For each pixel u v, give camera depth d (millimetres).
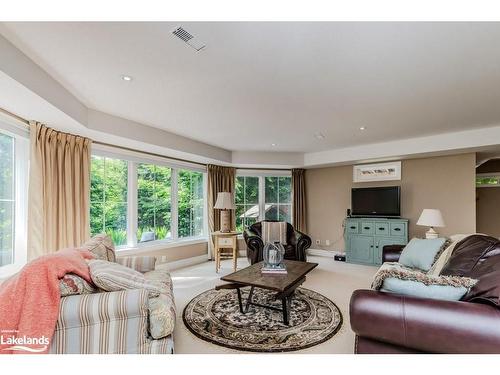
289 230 4930
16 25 1558
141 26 1574
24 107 2270
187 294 3170
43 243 2674
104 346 1421
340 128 3783
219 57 1929
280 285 2328
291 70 2125
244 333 2193
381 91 2529
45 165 2746
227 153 5285
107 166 3773
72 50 1833
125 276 1623
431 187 4656
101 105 2871
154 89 2477
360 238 4957
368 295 1426
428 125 3621
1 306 1304
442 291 1375
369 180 5305
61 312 1362
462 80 2297
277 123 3551
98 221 3646
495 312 1202
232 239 4551
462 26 1573
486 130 3746
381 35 1666
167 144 3943
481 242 2018
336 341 2076
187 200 5145
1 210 2471
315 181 6051
